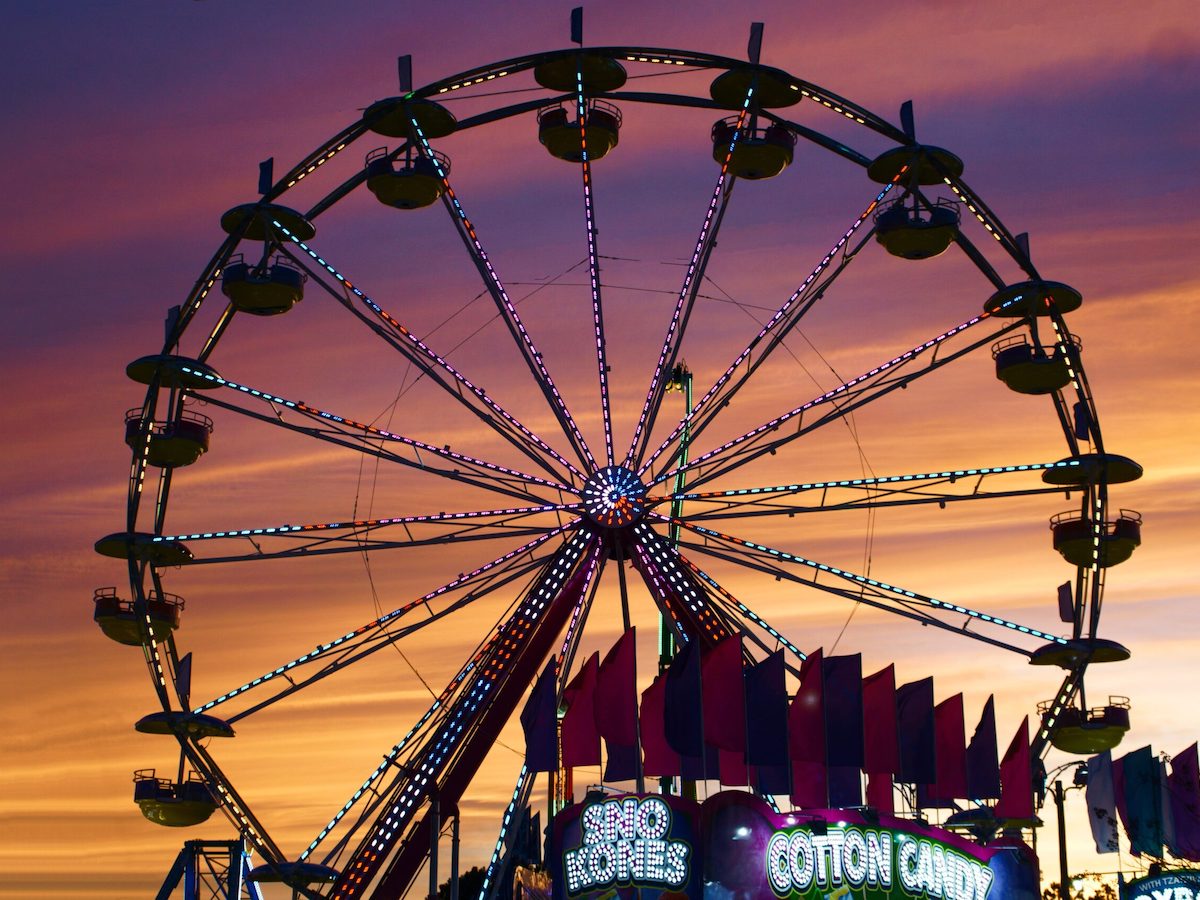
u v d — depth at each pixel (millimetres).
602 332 60000
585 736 49594
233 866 58750
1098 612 59938
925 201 60812
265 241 60688
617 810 45312
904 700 53250
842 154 61875
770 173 61094
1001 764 55406
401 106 60875
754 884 44219
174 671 58031
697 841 44656
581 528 58938
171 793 57281
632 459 59469
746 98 61719
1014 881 49125
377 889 54625
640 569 59000
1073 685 59375
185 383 60000
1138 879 56000
